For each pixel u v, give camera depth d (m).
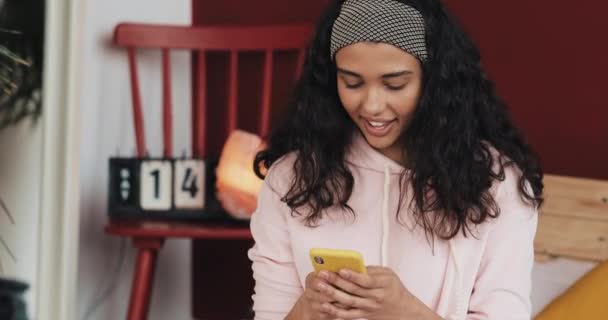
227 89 3.42
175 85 3.41
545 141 2.89
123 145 3.31
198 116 3.25
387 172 1.82
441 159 1.73
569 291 2.38
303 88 1.83
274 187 1.88
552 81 2.87
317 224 1.83
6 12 2.73
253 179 2.91
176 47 3.20
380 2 1.67
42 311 2.84
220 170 2.97
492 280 1.75
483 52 2.97
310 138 1.82
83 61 2.86
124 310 3.36
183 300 3.52
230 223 2.99
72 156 2.84
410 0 1.68
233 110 3.25
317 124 1.82
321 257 1.58
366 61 1.65
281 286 1.87
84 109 3.13
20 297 2.81
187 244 3.52
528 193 1.77
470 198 1.72
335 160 1.82
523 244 1.75
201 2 3.45
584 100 2.82
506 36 2.93
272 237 1.88
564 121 2.86
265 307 1.88
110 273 3.29
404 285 1.79
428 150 1.73
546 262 2.62
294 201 1.81
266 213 1.89
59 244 2.85
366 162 1.84
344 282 1.59
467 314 1.77
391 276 1.60
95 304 3.22
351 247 1.82
